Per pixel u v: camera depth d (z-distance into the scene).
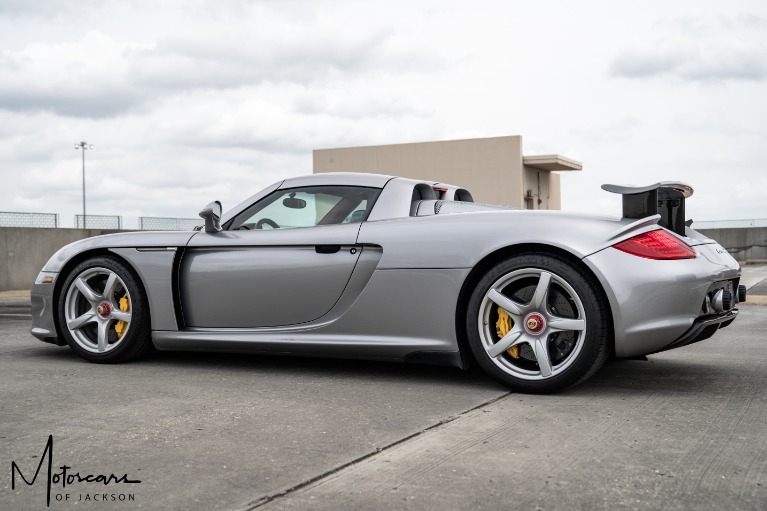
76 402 2.87
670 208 3.33
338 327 3.47
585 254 2.97
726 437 2.37
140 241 3.86
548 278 3.05
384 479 1.96
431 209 3.55
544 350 3.05
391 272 3.34
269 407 2.80
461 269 3.20
